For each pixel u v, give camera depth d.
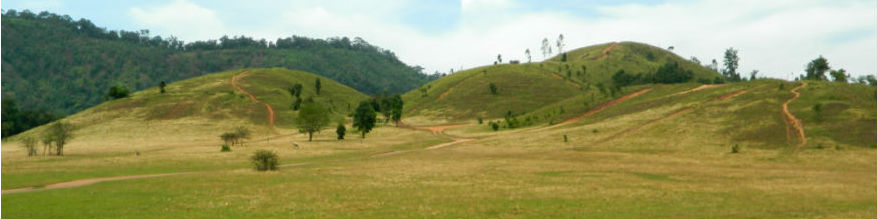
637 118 120.88
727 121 102.25
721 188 42.75
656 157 75.75
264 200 35.28
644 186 43.78
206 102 186.75
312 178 48.72
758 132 91.12
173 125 153.88
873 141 79.06
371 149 92.69
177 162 67.00
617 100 164.00
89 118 164.00
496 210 31.80
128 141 125.75
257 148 94.56
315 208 32.31
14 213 29.95
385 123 176.88
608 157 75.88
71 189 40.09
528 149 90.69
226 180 46.66
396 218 29.34
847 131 85.50
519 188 41.94
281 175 51.25
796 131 89.00
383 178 49.00
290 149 91.94
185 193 38.28
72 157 79.12
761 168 61.50
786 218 29.50
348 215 30.12
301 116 119.81
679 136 94.94
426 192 39.47
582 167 61.12
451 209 32.06
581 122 132.25
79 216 29.27
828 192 40.53
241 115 172.50
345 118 185.38
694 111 116.62
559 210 31.83
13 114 174.25
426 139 118.06
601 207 32.94
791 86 132.00
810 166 64.62
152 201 34.53
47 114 197.50
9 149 109.62
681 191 40.69
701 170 58.47
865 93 120.19
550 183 45.47
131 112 171.50
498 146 97.50
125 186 41.97
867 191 41.31
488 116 194.62
